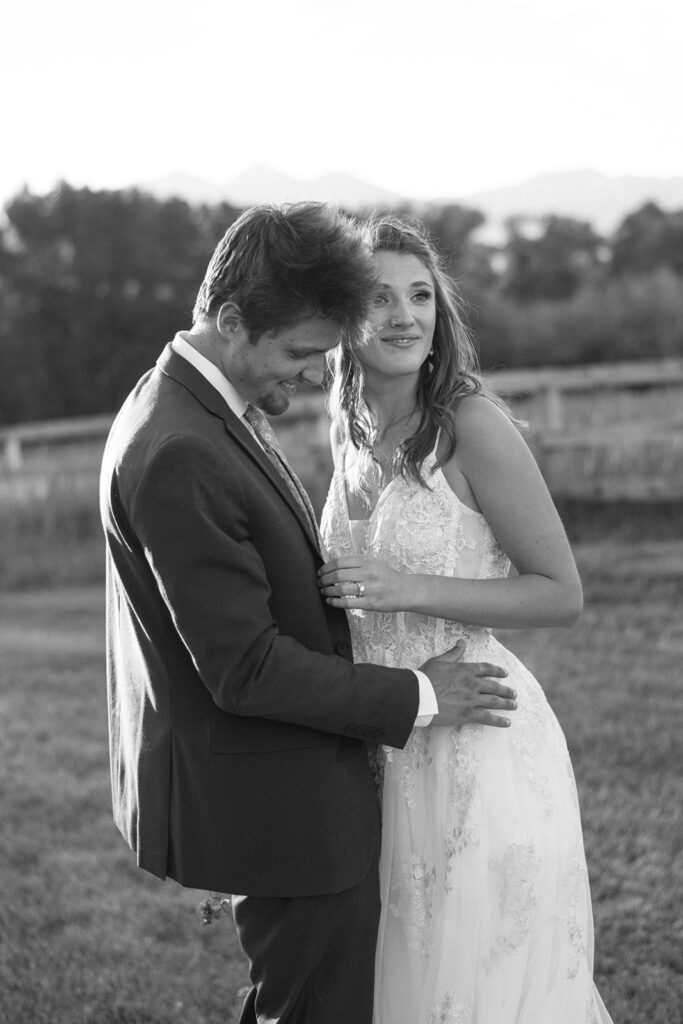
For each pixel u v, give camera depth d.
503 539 2.29
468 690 2.20
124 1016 3.15
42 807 4.79
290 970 2.14
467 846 2.25
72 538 10.94
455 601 2.18
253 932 2.18
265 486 2.07
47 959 3.50
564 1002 2.30
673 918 3.40
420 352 2.31
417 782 2.31
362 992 2.18
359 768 2.18
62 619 8.59
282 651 1.98
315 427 11.14
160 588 1.97
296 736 2.08
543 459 9.22
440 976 2.26
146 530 1.94
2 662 7.25
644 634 6.22
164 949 3.54
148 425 2.00
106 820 4.64
